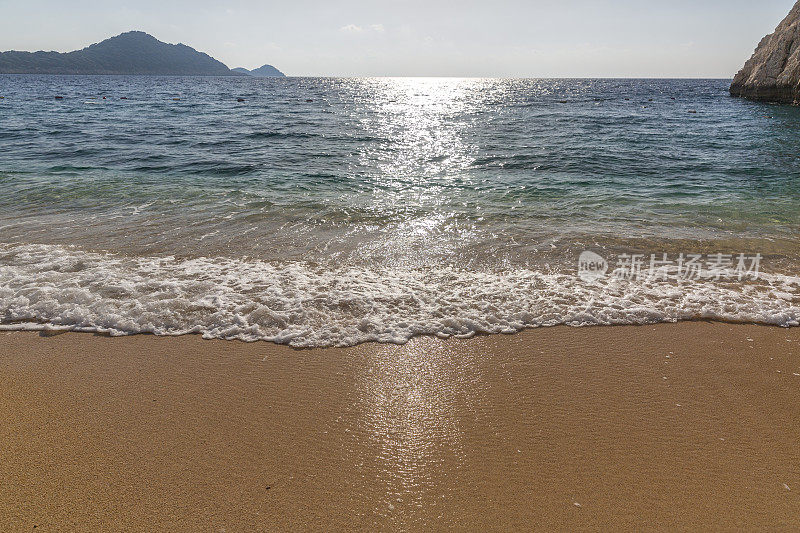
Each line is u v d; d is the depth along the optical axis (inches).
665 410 122.0
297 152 605.0
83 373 135.5
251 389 129.5
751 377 136.3
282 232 268.2
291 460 104.3
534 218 307.6
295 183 417.7
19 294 179.6
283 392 128.5
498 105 1706.4
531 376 136.9
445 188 407.2
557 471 102.3
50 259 216.7
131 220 286.5
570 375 137.3
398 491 96.9
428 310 173.8
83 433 111.4
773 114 1205.1
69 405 121.6
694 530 88.9
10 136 703.7
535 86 4461.1
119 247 236.2
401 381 134.2
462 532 87.9
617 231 277.1
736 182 434.3
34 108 1285.7
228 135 759.7
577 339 157.0
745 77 1808.6
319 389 130.2
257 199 350.0
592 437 112.3
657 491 97.3
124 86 3341.5
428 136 802.8
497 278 204.5
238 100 1793.8
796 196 374.3
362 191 390.9
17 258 216.8
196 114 1154.0
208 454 105.4
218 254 229.5
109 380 132.4
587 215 316.5
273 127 896.3
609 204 349.7
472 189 403.5
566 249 243.6
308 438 111.3
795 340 156.7
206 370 137.8
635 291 192.1
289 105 1568.7
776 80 1503.4
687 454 107.1
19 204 320.8
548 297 185.9
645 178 454.9
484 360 144.9
